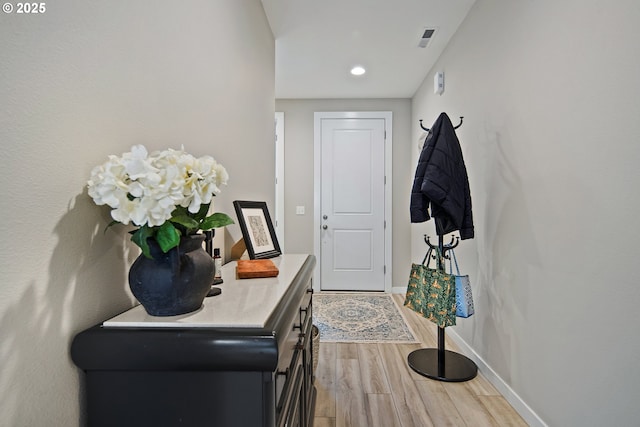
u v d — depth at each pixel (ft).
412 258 13.64
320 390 6.59
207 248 3.63
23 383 1.91
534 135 5.41
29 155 1.93
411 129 13.91
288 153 14.15
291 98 14.03
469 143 7.98
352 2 7.52
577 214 4.47
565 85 4.67
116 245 2.73
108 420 2.31
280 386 2.65
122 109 2.74
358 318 10.75
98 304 2.51
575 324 4.52
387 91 13.21
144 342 2.21
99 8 2.48
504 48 6.33
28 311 1.94
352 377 7.09
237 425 2.26
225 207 5.13
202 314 2.56
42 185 2.02
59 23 2.12
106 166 2.15
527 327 5.63
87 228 2.40
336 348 8.52
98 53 2.47
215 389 2.27
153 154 2.53
